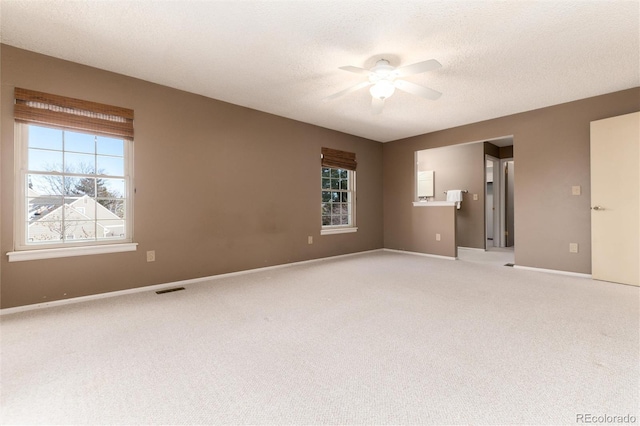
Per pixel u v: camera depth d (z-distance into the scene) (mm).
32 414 1322
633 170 3338
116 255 3113
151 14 2162
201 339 2076
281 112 4367
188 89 3531
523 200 4348
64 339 2066
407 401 1415
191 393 1479
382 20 2238
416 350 1908
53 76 2766
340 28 2338
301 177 4824
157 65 2947
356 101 3910
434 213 5516
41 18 2205
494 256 5570
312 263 4828
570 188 3939
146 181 3297
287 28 2338
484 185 6359
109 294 3062
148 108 3303
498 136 4598
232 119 3996
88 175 2980
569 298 2936
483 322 2350
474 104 4016
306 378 1609
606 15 2176
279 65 2939
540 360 1768
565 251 3992
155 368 1705
